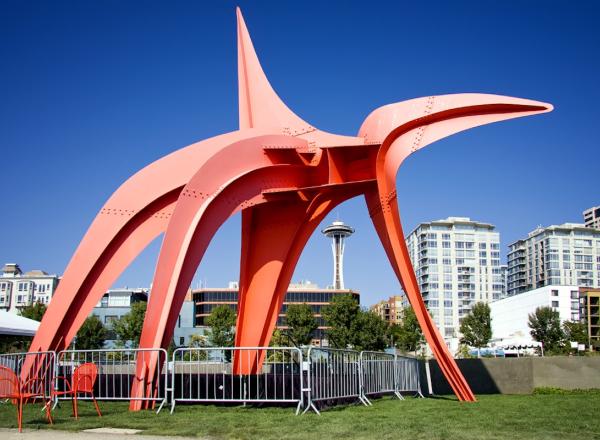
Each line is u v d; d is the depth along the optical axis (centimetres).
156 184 1819
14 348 4350
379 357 1872
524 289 15662
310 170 1984
